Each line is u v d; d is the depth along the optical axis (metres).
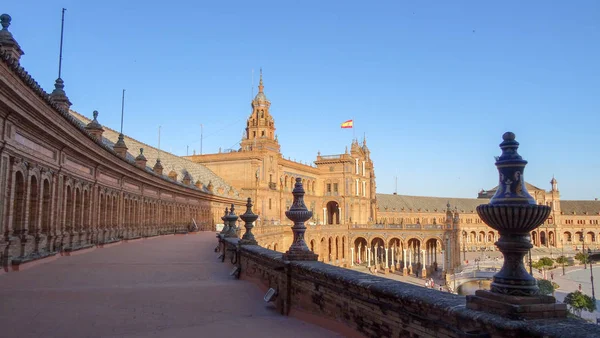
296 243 12.21
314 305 10.34
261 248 16.75
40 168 22.03
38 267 20.00
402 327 7.27
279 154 100.50
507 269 5.94
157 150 71.62
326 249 96.94
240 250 18.27
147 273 18.56
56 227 24.50
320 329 9.73
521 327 5.29
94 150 29.23
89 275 17.52
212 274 18.91
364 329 8.35
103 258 24.44
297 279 11.17
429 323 6.62
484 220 6.19
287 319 10.90
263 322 10.53
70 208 27.27
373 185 132.62
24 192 20.14
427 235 94.38
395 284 7.96
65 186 25.94
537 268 105.94
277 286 12.57
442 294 7.00
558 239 155.00
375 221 132.00
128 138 61.31
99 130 34.22
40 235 22.02
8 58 15.13
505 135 6.16
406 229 97.00
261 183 93.06
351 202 114.62
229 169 93.25
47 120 20.78
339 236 101.62
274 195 97.19
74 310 10.93
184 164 78.00
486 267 90.69
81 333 9.00
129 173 39.34
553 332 4.93
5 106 16.86
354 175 117.69
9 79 15.97
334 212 119.31
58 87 29.55
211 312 11.49
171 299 12.88
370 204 129.25
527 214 5.65
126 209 40.31
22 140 19.61
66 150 25.45
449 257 91.12
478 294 6.14
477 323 5.70
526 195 5.91
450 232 92.38
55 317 10.16
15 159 18.78
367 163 128.88
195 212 65.00
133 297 12.90
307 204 110.19
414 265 102.44
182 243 38.44
